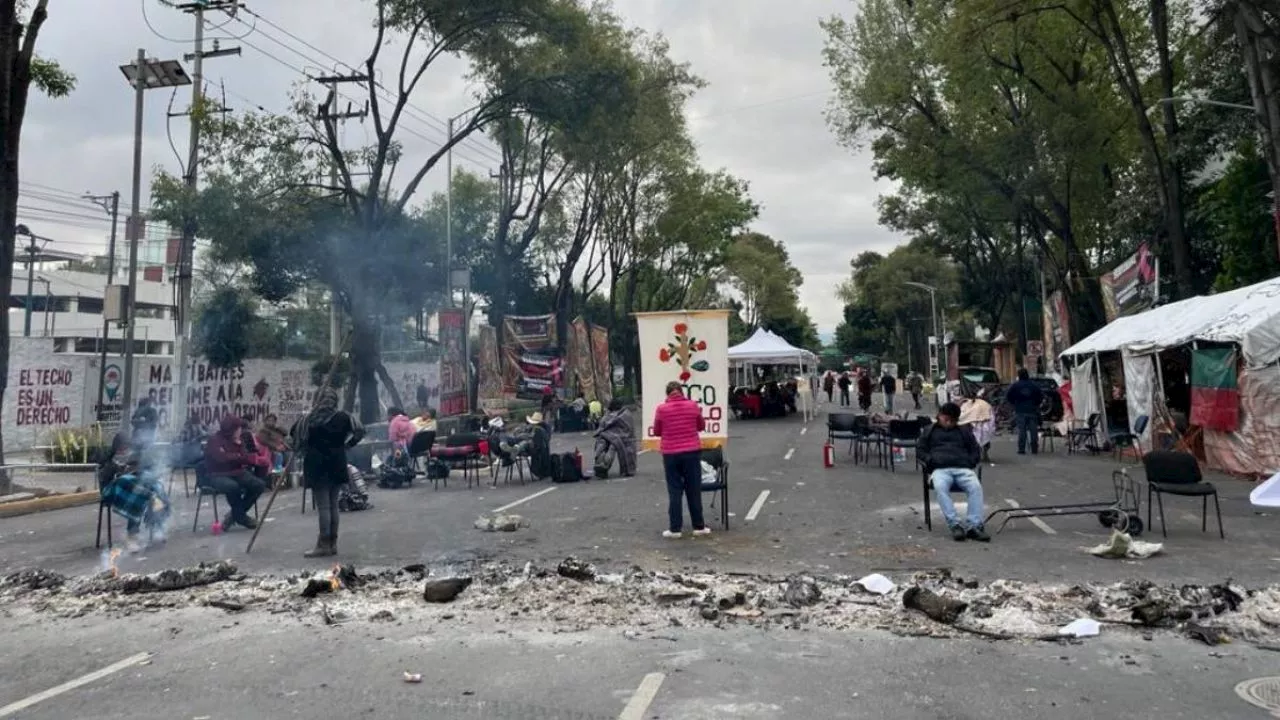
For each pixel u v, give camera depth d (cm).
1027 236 4088
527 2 2438
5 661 611
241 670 575
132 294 1873
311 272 2658
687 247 4647
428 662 583
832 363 11844
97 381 2405
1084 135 2733
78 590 815
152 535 1077
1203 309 1705
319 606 739
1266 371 1404
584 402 3281
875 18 3011
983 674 535
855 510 1194
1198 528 1003
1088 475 1540
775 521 1120
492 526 1102
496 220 4303
